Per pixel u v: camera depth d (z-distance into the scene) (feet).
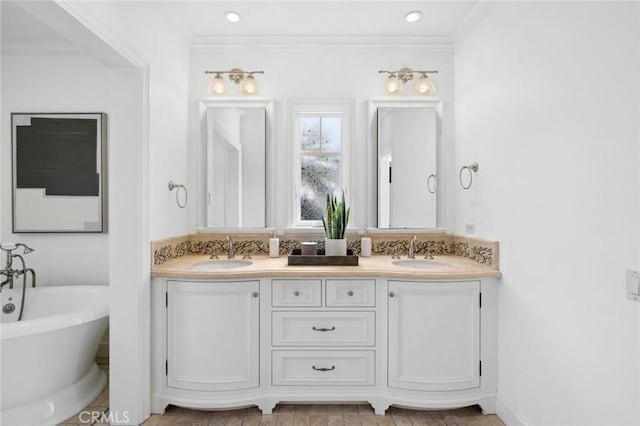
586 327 4.82
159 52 7.61
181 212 8.88
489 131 7.54
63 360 7.20
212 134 9.44
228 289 7.06
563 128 5.25
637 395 4.07
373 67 9.44
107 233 9.88
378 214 9.40
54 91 9.78
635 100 4.06
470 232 8.46
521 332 6.34
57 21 5.02
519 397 6.40
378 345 7.25
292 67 9.43
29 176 9.71
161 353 7.17
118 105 6.84
